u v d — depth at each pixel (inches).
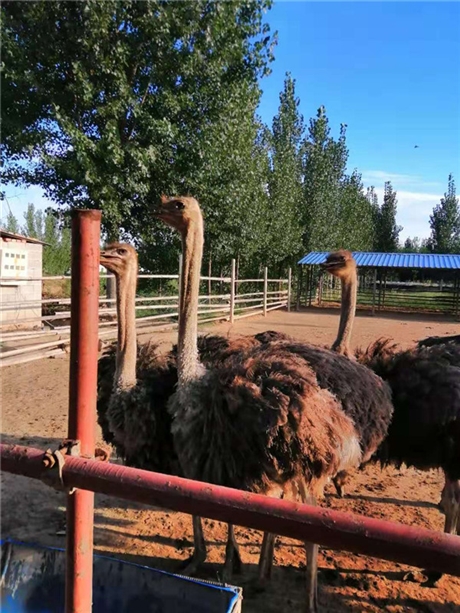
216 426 107.7
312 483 104.3
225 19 493.0
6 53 438.0
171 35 481.7
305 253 1104.2
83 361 57.1
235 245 709.9
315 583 116.9
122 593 108.3
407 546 40.3
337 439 103.0
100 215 57.6
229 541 133.1
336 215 1208.2
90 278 56.9
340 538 42.1
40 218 1551.4
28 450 53.7
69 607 57.2
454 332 617.0
